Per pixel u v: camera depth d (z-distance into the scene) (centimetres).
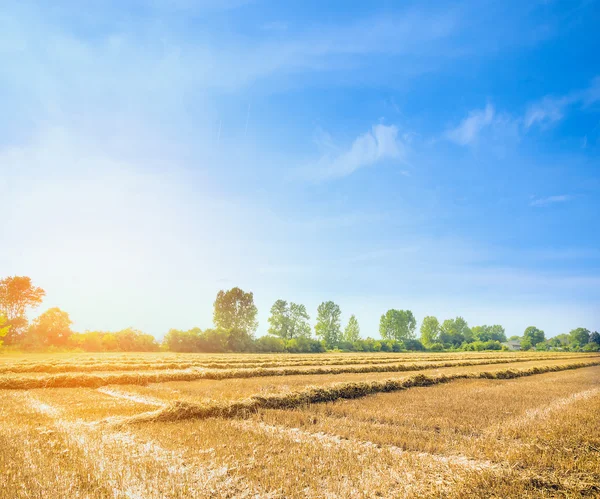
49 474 824
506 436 1177
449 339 13588
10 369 2789
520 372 3428
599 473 865
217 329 8638
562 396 2020
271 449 1023
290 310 10362
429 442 1082
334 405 1677
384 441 1116
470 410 1588
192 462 923
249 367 3500
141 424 1275
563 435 1162
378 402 1783
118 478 812
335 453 990
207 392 1984
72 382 2286
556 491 787
